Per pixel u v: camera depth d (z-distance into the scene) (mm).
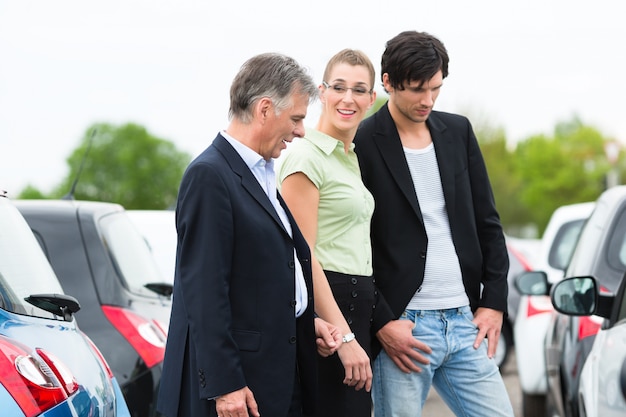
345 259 5789
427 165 6203
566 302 6602
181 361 4926
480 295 6379
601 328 6617
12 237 5434
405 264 6086
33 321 5051
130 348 7297
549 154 92000
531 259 18359
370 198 5934
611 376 5699
